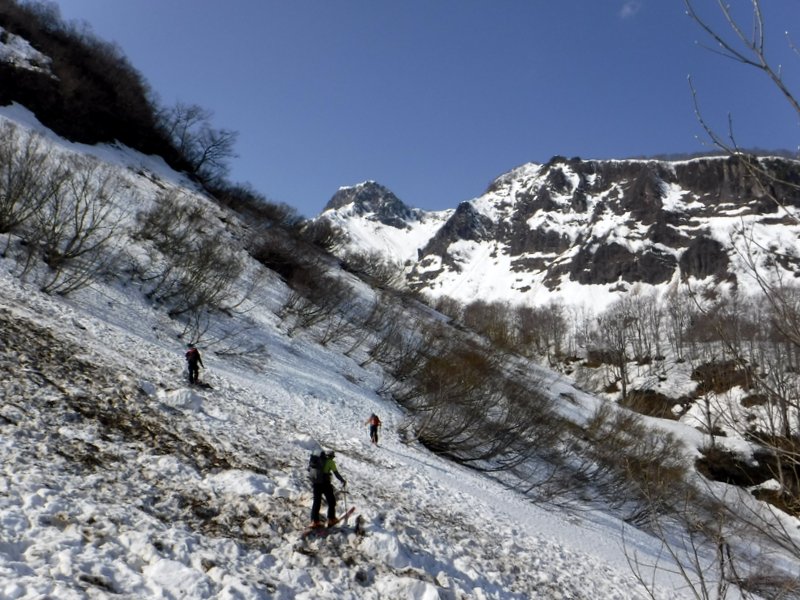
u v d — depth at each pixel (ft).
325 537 35.81
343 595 30.35
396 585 32.48
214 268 110.83
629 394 169.78
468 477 80.12
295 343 111.45
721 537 21.21
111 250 101.65
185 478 38.86
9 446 34.50
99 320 78.02
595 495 96.94
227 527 34.19
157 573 25.71
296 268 149.28
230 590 26.08
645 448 99.81
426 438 90.53
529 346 213.25
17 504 28.30
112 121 181.47
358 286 174.70
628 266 621.31
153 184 158.92
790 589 26.58
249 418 61.67
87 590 22.68
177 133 220.43
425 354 121.49
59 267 84.69
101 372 54.65
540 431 102.37
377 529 37.99
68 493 31.22
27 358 50.37
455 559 40.50
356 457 63.77
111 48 217.77
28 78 156.87
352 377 108.58
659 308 268.62
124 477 36.22
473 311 286.46
